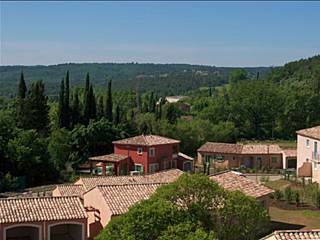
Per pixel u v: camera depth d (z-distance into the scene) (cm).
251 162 7719
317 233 2278
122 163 7050
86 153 7575
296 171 6356
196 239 1994
